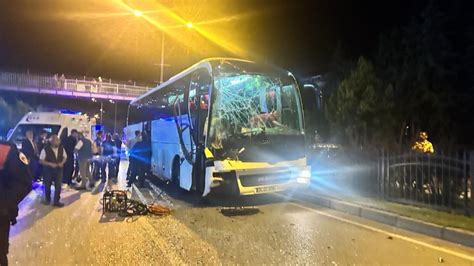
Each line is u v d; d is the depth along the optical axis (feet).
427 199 29.91
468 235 22.26
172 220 28.94
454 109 48.47
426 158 30.12
